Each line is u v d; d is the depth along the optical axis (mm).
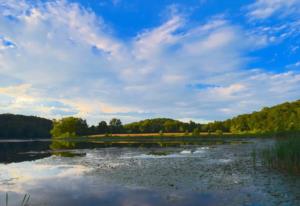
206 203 13031
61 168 25000
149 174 20578
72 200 13992
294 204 12273
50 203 13531
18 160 32375
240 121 128000
